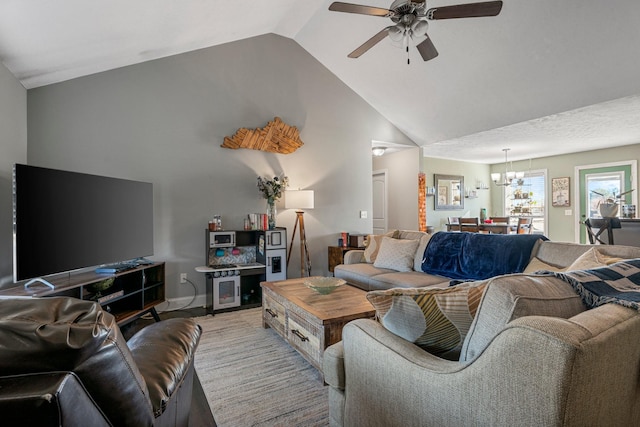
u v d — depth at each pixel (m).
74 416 0.64
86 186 2.85
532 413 0.78
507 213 8.61
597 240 3.36
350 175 5.39
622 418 0.94
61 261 2.60
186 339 1.43
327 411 1.92
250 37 4.53
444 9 2.48
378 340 1.30
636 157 6.36
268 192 4.39
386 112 5.63
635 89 3.45
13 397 0.58
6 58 2.69
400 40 2.85
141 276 3.30
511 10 3.24
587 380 0.75
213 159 4.25
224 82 4.34
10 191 2.87
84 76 3.56
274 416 1.88
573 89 3.77
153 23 3.08
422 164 6.23
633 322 0.91
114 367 0.73
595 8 2.90
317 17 4.28
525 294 0.96
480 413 0.91
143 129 3.85
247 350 2.76
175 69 4.04
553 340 0.74
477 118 4.92
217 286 3.80
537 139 5.87
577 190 7.25
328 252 5.18
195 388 2.18
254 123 4.55
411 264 3.79
